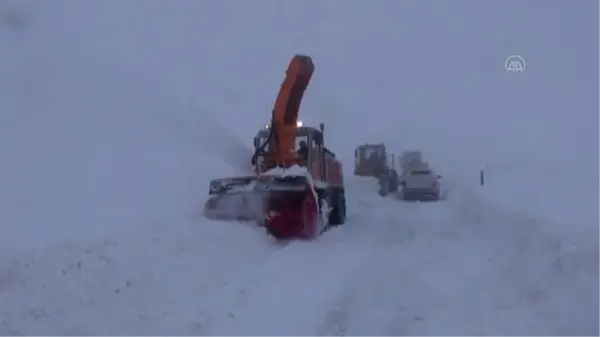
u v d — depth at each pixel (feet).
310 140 47.06
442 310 25.90
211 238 36.40
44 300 25.84
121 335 22.54
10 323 23.61
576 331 23.21
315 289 28.71
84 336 22.49
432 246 41.32
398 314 25.30
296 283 29.60
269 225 41.34
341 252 37.99
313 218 42.22
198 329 23.07
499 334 22.95
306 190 41.93
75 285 27.53
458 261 35.91
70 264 30.32
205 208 42.57
